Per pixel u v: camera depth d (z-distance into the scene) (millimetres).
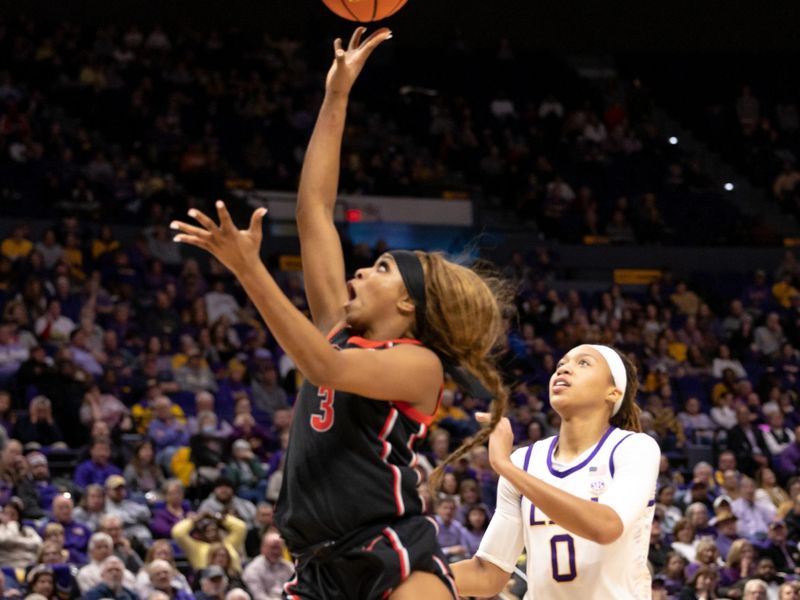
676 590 12102
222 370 16891
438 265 3545
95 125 23781
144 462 13539
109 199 21594
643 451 4559
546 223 24906
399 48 29281
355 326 3535
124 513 12492
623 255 24578
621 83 30125
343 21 28625
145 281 19047
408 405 3393
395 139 26484
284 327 3039
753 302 22922
